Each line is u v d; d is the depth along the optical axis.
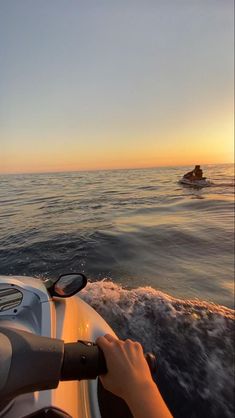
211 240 8.87
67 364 0.94
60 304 2.39
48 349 0.95
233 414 2.66
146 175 54.75
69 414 1.40
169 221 11.47
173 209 14.52
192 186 27.59
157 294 4.62
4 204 5.79
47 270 5.65
